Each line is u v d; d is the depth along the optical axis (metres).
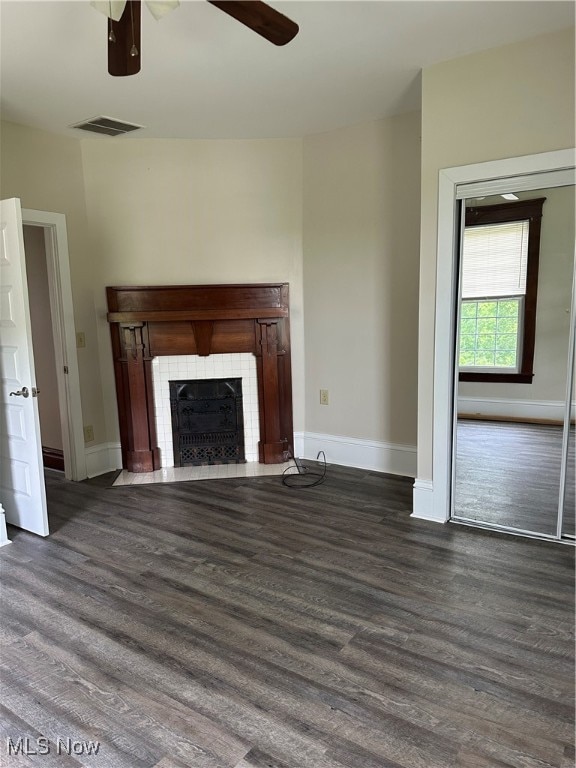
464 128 2.85
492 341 3.00
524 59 2.65
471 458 3.17
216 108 3.47
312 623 2.27
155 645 2.14
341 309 4.18
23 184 3.69
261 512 3.45
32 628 2.26
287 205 4.26
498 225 2.88
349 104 3.46
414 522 3.25
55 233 3.89
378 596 2.46
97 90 3.12
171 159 4.14
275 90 3.19
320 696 1.85
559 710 1.77
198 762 1.59
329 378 4.33
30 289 4.34
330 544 2.98
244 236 4.27
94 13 2.27
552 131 2.64
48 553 2.94
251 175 4.22
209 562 2.81
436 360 3.11
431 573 2.65
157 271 4.24
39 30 2.41
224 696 1.86
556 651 2.06
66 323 3.99
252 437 4.43
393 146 3.75
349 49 2.68
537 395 2.93
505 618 2.27
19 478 3.22
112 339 4.21
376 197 3.89
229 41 2.56
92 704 1.83
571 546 2.89
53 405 4.42
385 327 3.99
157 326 4.17
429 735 1.68
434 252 3.04
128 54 1.91
